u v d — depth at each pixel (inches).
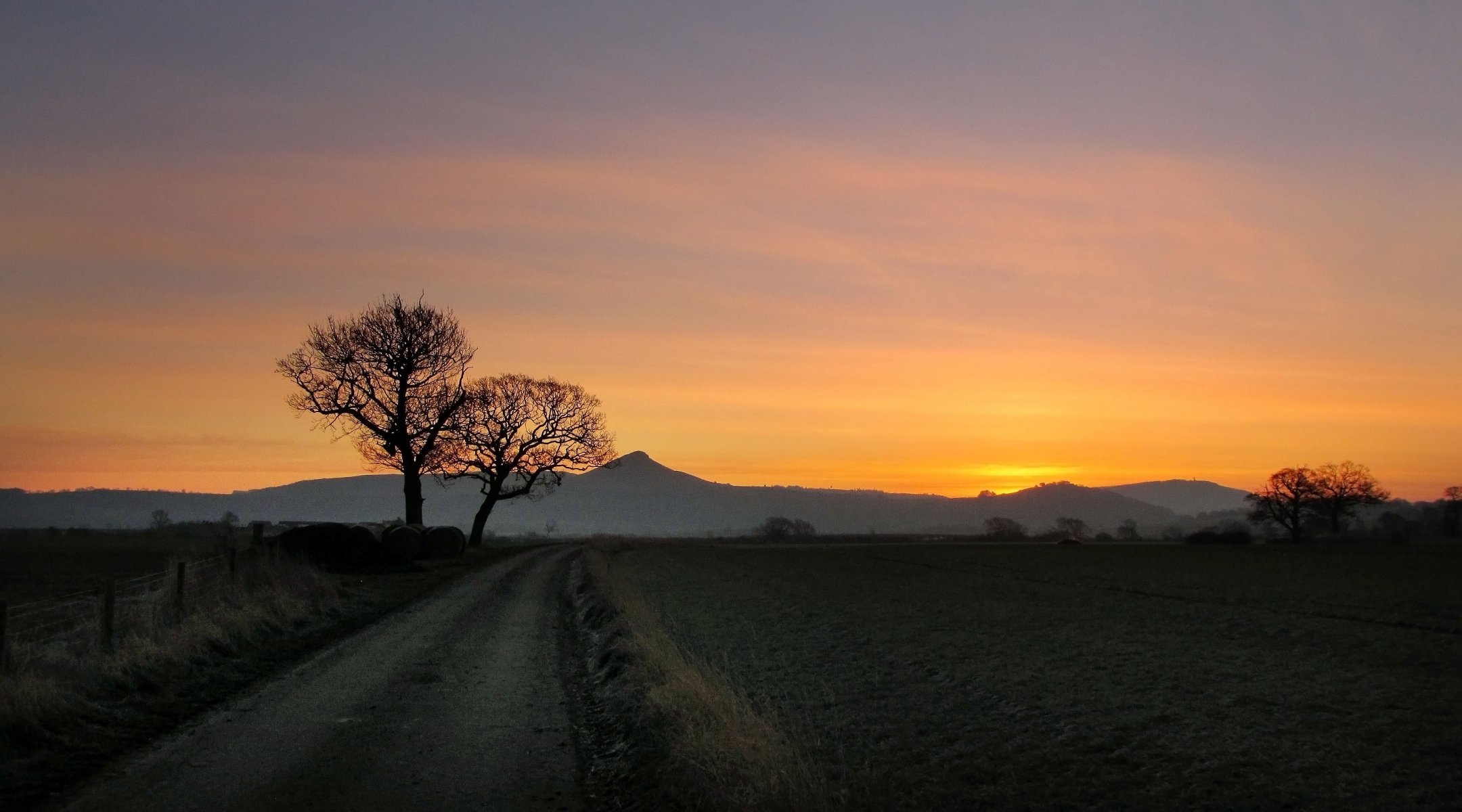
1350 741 496.1
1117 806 378.3
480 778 386.6
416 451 2304.4
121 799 348.2
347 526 1660.9
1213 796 394.3
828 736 498.9
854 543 5044.3
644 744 423.2
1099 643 912.9
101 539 2844.5
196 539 2444.6
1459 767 443.8
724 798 324.5
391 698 547.8
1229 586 1780.3
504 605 1118.4
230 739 443.5
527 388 2815.0
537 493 2989.7
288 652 722.2
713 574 2041.1
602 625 871.7
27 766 387.5
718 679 546.0
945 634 973.8
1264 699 619.2
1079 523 7859.3
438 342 2283.5
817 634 964.6
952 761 446.9
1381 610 1290.6
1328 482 5206.7
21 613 754.8
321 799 352.8
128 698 519.2
